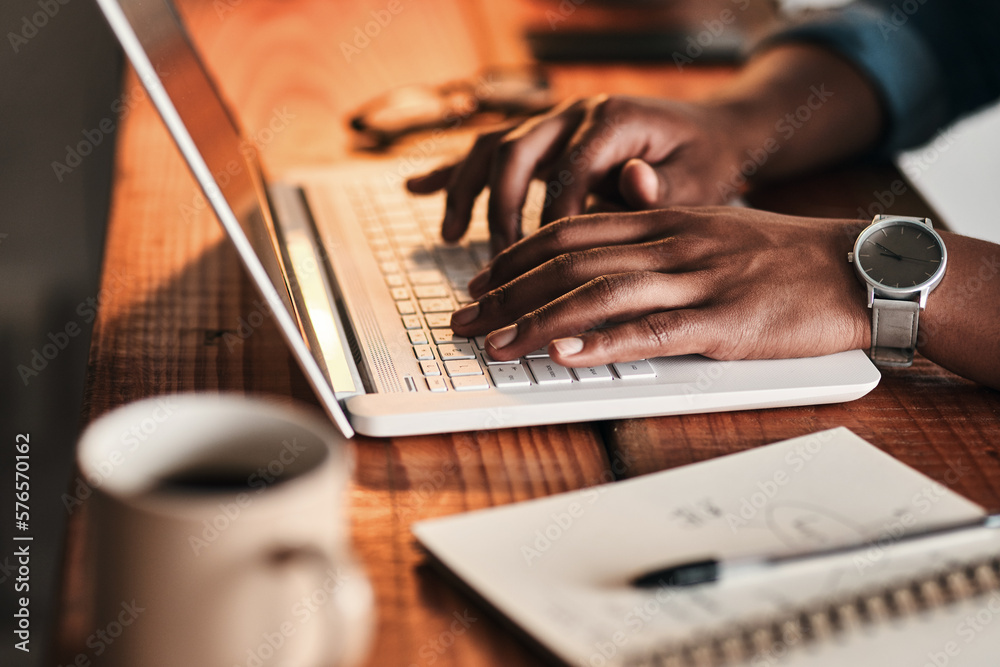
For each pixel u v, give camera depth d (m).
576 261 0.57
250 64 1.17
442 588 0.37
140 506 0.28
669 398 0.52
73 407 1.04
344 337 0.58
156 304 0.64
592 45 1.25
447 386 0.52
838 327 0.56
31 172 0.96
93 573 0.30
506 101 1.06
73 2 1.09
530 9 1.43
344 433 0.49
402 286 0.67
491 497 0.44
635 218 0.62
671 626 0.32
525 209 0.83
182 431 0.32
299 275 0.66
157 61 0.43
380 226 0.79
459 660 0.33
